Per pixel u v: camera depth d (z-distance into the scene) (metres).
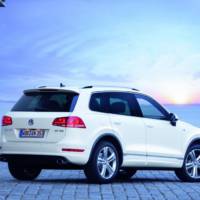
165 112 13.88
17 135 12.55
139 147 13.15
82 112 12.30
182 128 14.04
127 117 13.04
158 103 13.86
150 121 13.45
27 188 11.40
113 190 11.30
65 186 11.82
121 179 14.14
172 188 11.99
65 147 12.07
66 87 12.62
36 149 12.30
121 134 12.81
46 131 12.26
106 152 12.53
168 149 13.70
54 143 12.15
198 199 10.27
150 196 10.52
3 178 13.91
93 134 12.30
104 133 12.48
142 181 13.68
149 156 13.30
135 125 13.12
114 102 12.95
